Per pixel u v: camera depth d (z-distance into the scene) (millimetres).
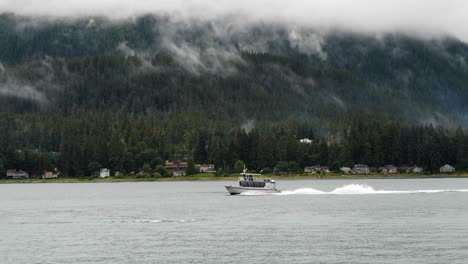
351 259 85438
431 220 123688
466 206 151750
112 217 139750
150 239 103875
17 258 88812
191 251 92312
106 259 87438
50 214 150250
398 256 86875
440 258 85188
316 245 95938
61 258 88438
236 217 133625
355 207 152125
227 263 84125
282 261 84812
